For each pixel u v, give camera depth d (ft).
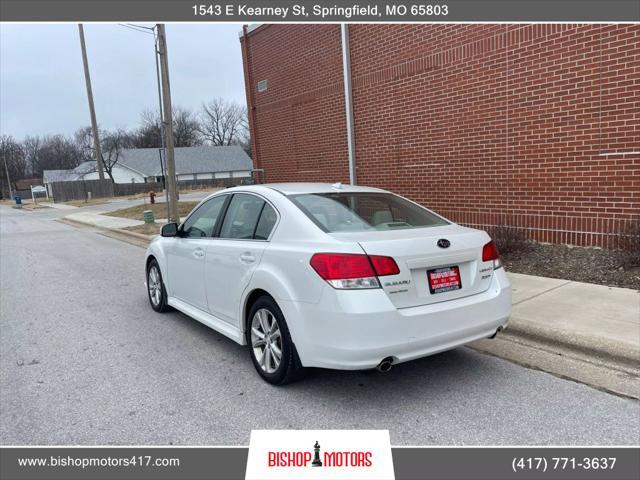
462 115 27.61
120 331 18.54
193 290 17.10
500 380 12.92
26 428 11.43
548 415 11.11
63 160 328.90
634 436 10.25
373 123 33.47
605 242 22.08
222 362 15.06
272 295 12.41
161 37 43.11
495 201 26.61
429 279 11.72
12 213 128.47
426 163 30.17
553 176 23.80
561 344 14.55
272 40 42.27
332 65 36.32
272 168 45.03
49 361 15.64
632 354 13.14
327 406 11.96
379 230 12.63
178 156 232.94
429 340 11.37
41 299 24.50
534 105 24.14
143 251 40.93
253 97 45.96
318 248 11.53
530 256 23.30
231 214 15.56
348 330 10.75
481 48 26.11
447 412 11.45
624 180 21.21
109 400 12.70
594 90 21.77
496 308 12.64
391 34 31.17
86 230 63.62
